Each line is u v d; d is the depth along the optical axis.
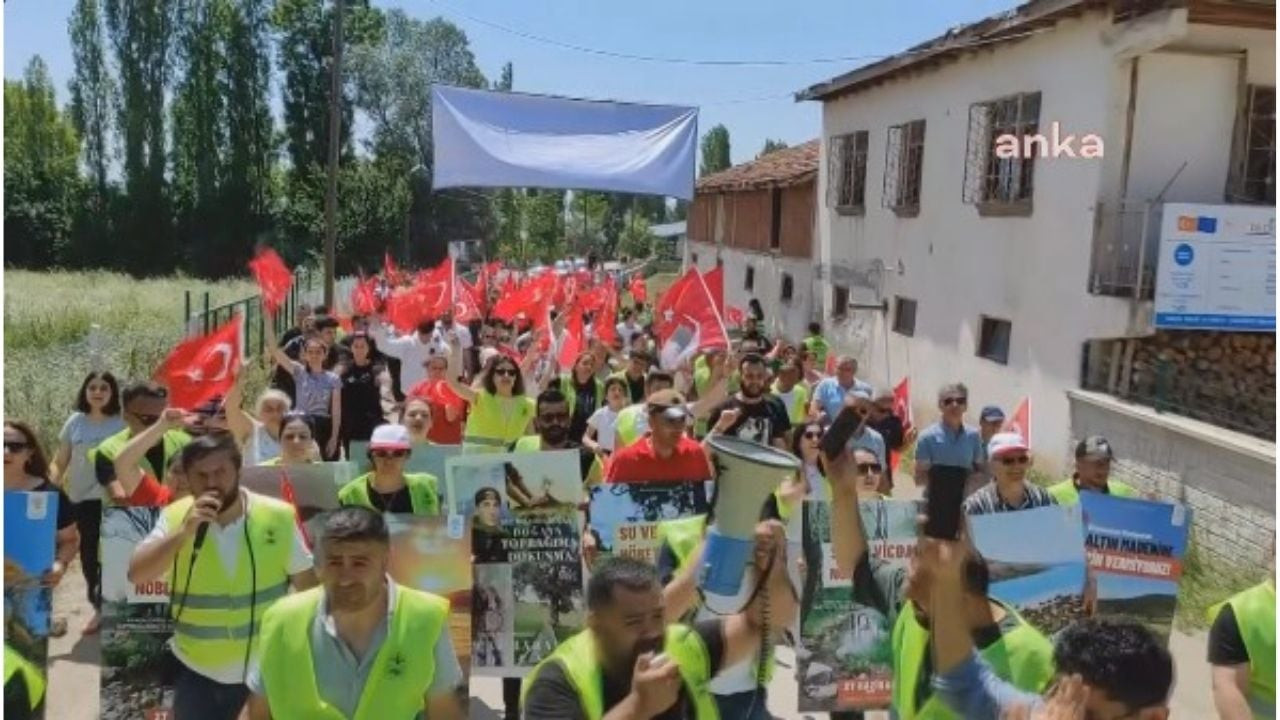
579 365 9.64
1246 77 12.63
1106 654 2.54
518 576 5.93
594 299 17.02
